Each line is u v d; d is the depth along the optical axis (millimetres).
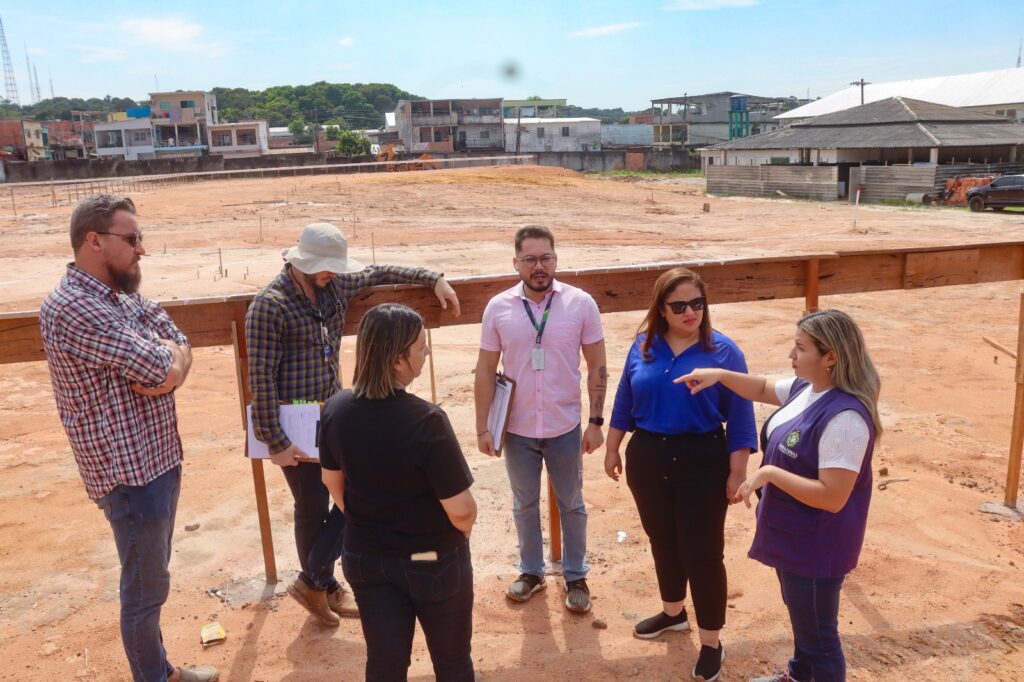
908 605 4473
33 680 3969
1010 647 4094
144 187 47344
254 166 68375
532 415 4367
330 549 4250
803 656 3584
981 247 5957
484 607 4570
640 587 4785
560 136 96188
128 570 3484
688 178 68938
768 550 3377
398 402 2943
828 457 3111
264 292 3977
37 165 64062
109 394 3320
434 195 40406
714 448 3826
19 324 4324
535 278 4250
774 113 109500
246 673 3980
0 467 7059
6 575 5070
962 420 8023
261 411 3988
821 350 3176
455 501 2941
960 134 42094
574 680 3887
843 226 30469
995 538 5352
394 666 3025
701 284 3814
